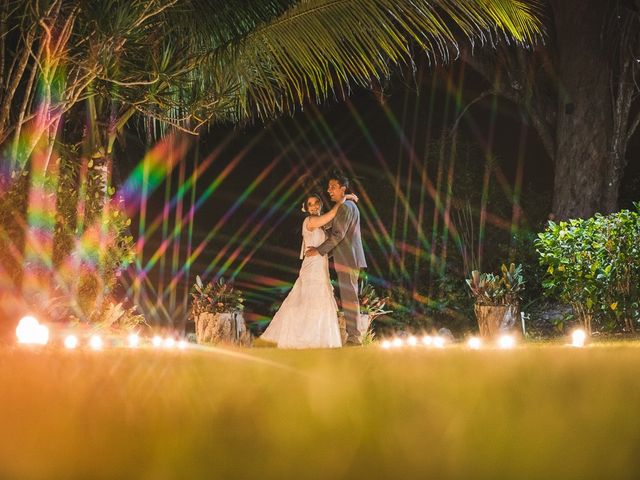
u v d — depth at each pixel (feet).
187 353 23.66
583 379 15.52
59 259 36.65
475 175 69.21
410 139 74.33
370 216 70.13
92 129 42.29
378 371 17.76
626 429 10.94
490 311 44.96
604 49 63.52
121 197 43.06
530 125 72.08
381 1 40.22
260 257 77.66
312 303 40.78
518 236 64.08
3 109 38.60
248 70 42.16
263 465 9.30
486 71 67.10
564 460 9.25
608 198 63.52
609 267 42.70
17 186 36.55
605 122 63.62
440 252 66.95
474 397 13.74
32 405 13.28
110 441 10.63
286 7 39.81
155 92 40.52
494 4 40.55
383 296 65.05
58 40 38.34
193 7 39.75
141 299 65.16
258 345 45.01
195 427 11.50
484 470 8.88
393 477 8.68
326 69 41.91
